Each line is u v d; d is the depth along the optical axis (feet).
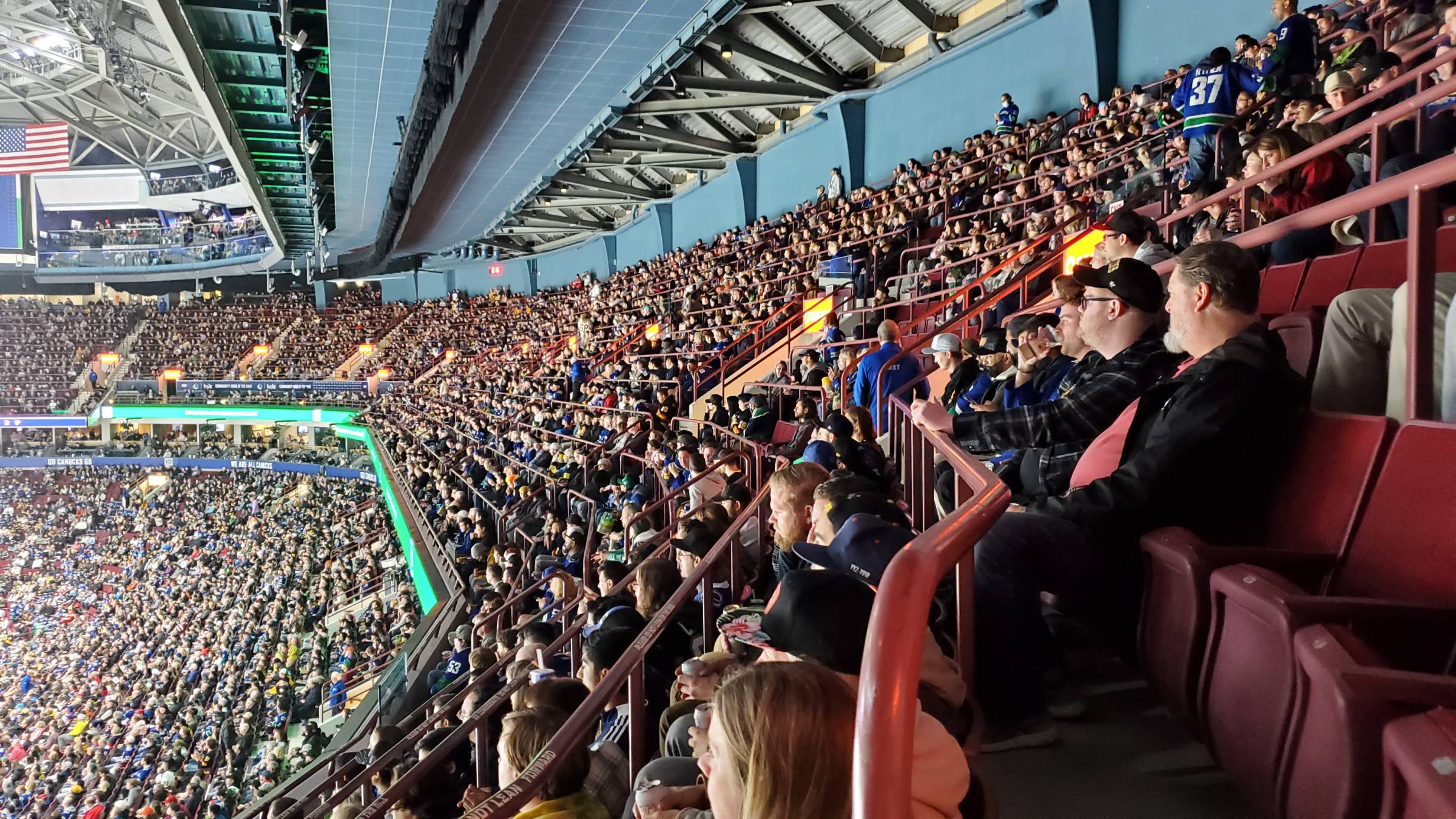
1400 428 7.22
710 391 54.03
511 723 11.44
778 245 74.02
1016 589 9.16
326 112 85.81
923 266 46.52
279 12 59.62
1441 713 4.62
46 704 85.46
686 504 30.99
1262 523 8.84
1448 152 15.74
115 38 116.26
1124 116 44.88
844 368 29.30
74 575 128.47
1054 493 11.18
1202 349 9.41
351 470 139.23
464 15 57.31
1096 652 11.27
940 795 6.06
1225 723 7.11
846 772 4.96
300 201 117.70
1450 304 8.13
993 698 9.07
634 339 79.82
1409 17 26.07
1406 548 6.82
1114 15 52.01
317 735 51.44
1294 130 16.07
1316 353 10.88
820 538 11.24
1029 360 16.74
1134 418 9.48
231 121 84.02
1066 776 8.33
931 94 68.08
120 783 62.23
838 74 78.84
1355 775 5.06
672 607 12.81
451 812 18.48
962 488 9.89
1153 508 8.68
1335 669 5.27
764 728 4.97
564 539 38.68
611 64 63.57
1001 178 50.75
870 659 3.87
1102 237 26.17
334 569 87.86
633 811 10.43
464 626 34.68
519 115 74.02
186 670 80.18
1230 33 44.47
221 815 49.26
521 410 78.79
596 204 122.11
